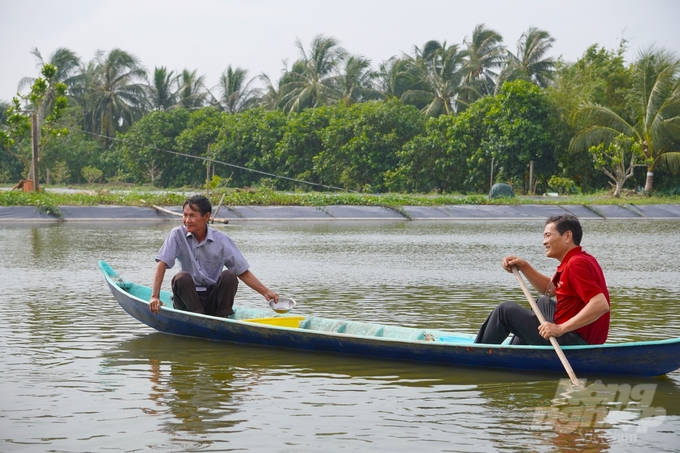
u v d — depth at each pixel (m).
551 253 6.12
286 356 6.66
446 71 49.81
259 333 6.92
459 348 6.15
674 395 5.48
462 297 10.32
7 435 4.53
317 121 48.16
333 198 31.55
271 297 7.60
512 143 39.94
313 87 52.84
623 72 44.72
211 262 7.59
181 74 62.41
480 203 33.38
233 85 60.16
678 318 8.74
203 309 7.51
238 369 6.19
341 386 5.70
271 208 29.75
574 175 42.34
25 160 34.69
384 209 30.89
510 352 5.97
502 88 41.53
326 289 11.01
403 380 5.86
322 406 5.18
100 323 8.17
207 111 55.06
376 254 16.33
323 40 53.22
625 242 20.14
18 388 5.57
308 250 17.14
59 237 19.95
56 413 4.96
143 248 16.91
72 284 11.16
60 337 7.43
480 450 4.34
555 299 6.38
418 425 4.78
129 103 60.25
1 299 9.77
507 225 27.36
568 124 40.88
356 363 6.41
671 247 18.58
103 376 5.93
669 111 37.94
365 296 10.34
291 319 7.61
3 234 20.89
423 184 43.88
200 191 43.03
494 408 5.15
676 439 4.54
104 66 58.94
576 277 5.82
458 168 42.97
